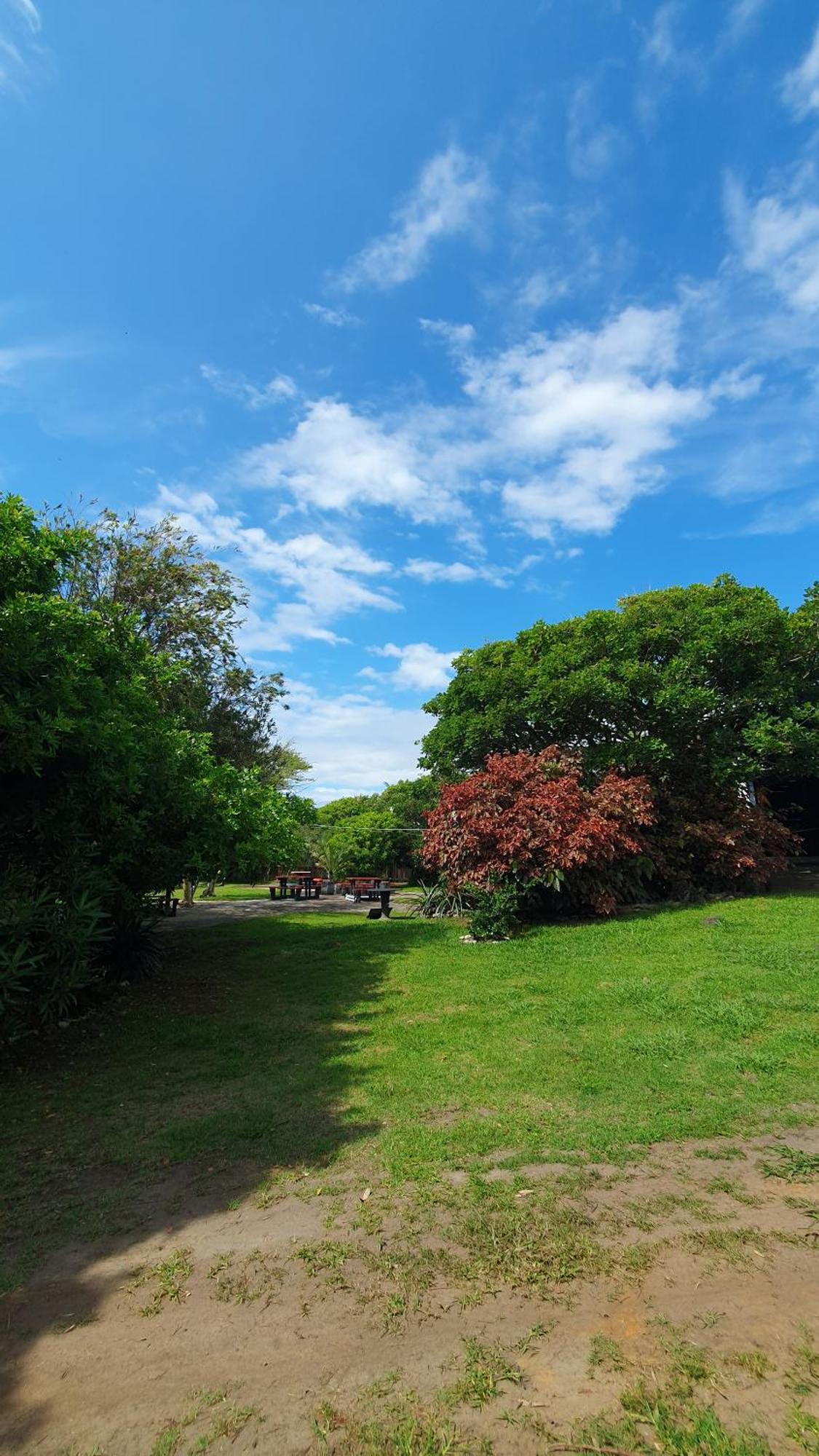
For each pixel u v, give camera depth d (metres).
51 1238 2.85
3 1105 4.38
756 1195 2.94
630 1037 4.95
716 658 11.45
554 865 9.58
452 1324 2.23
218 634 14.91
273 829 8.68
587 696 11.38
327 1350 2.14
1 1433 1.87
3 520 5.64
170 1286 2.49
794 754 11.85
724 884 11.41
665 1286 2.36
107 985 7.26
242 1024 6.01
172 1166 3.46
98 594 13.39
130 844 6.90
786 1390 1.89
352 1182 3.19
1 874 5.53
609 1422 1.81
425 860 11.71
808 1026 4.97
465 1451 1.75
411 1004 6.30
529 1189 3.05
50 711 5.47
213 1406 1.94
